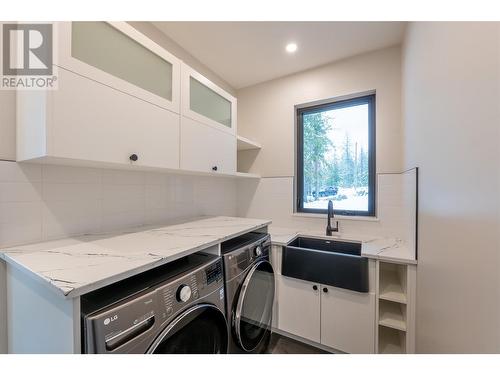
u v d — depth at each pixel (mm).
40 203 1048
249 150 2527
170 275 902
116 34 1009
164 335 761
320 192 2244
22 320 811
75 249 949
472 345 634
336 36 1699
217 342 1059
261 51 1890
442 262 879
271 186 2396
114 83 976
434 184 974
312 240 1988
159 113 1191
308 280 1612
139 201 1538
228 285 1167
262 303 1512
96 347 595
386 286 1551
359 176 2059
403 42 1688
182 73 1345
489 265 551
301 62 2061
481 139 589
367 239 1817
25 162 984
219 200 2328
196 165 1457
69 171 1154
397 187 1811
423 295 1163
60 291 581
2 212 933
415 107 1312
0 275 901
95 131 901
